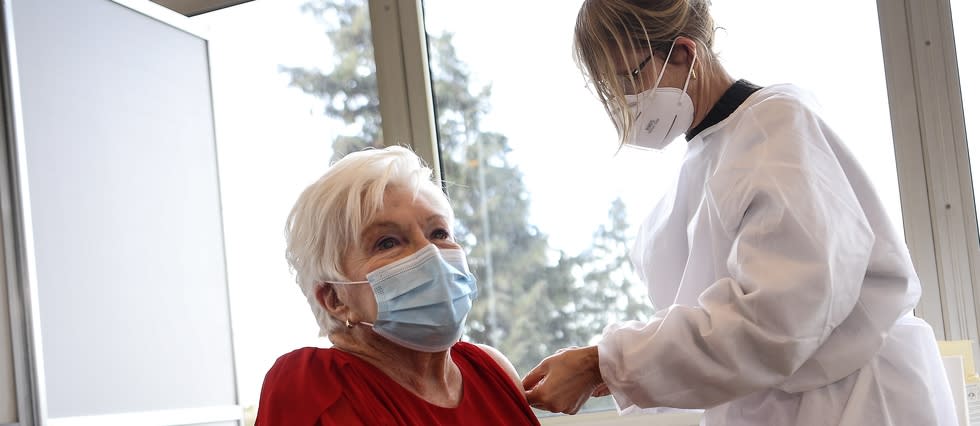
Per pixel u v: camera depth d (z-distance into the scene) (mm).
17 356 2176
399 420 1334
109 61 2555
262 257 3148
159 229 2621
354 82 3105
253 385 3102
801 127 1587
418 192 1442
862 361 1558
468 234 2992
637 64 1690
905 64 2598
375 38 3053
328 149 3123
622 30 1681
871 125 2629
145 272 2545
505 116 2971
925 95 2588
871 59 2631
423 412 1377
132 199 2545
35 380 2168
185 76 2830
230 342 2816
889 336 1599
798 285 1465
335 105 3123
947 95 2580
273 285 3131
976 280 2551
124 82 2594
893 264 1589
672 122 1738
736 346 1496
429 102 3014
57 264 2279
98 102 2492
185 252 2701
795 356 1488
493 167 2979
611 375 1578
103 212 2441
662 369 1539
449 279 1384
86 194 2400
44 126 2314
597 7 1706
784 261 1495
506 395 1509
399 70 3025
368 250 1402
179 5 3303
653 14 1671
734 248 1562
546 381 1611
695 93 1729
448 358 1490
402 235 1412
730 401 1602
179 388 2592
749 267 1519
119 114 2555
